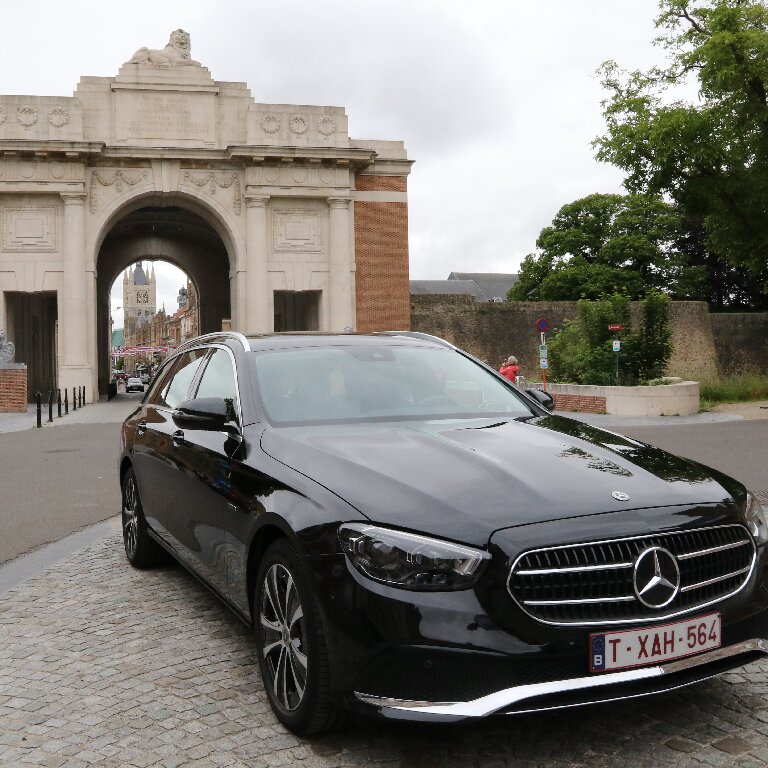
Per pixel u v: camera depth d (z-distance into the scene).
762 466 11.32
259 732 3.42
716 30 20.28
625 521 3.11
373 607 2.98
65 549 7.08
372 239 44.81
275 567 3.53
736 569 3.29
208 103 42.59
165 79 42.12
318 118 43.06
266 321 42.91
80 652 4.46
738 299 66.00
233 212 43.03
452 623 2.91
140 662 4.29
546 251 65.81
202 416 4.29
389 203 45.06
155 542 6.05
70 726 3.53
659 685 3.07
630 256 61.75
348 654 3.03
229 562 4.10
